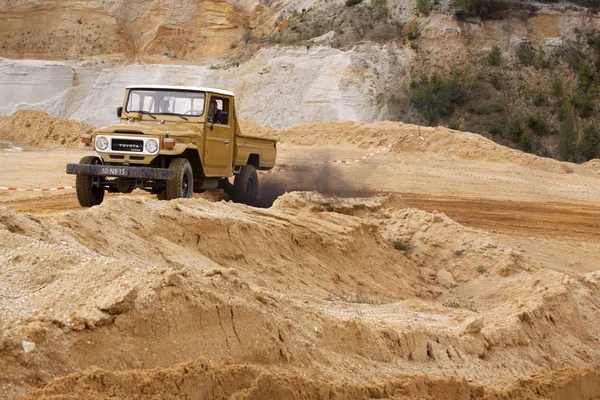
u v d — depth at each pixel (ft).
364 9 338.13
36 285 27.76
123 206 46.96
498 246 66.74
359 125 192.44
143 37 401.49
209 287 27.68
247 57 333.62
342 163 158.51
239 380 24.16
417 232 70.74
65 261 29.30
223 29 386.93
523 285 58.85
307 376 27.71
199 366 23.45
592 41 316.60
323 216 65.31
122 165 65.87
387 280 60.39
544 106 287.89
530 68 302.45
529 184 143.74
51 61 338.75
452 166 159.63
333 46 313.73
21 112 185.78
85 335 23.39
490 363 36.91
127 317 24.30
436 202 116.78
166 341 24.73
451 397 30.63
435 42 309.83
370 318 40.57
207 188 74.18
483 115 280.31
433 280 64.08
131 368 23.52
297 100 287.48
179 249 46.70
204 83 310.04
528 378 34.78
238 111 289.74
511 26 320.29
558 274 56.75
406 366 33.32
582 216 109.40
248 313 27.53
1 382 20.86
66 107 315.78
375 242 66.18
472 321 38.83
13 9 396.57
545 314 43.19
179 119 71.05
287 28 348.18
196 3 398.83
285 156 169.99
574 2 332.80
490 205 116.57
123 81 322.75
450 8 322.55
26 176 118.01
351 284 56.18
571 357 41.55
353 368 30.53
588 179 156.04
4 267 28.99
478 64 301.84
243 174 80.53
